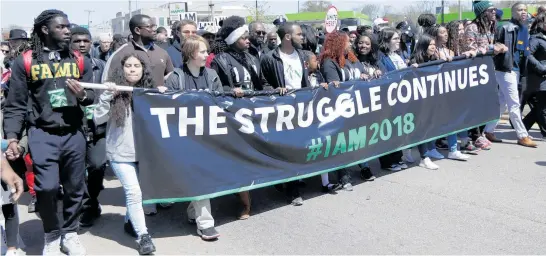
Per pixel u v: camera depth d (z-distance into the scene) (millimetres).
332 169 5551
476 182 5977
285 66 5480
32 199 5438
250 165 4867
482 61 7137
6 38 8195
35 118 4020
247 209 5070
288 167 5156
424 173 6406
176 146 4391
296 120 5191
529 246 4262
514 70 7914
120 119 4082
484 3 7516
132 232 4684
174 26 6738
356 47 6508
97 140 4887
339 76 5723
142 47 5293
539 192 5566
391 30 6637
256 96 4887
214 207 5430
